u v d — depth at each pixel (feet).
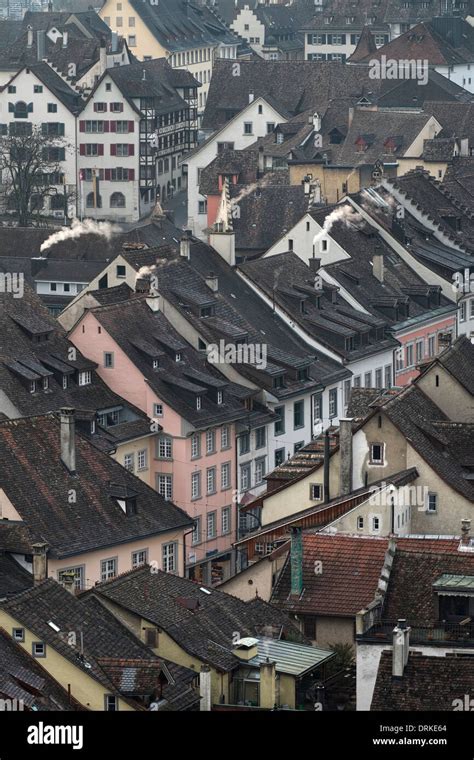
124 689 557.33
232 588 645.92
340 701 572.51
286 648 589.32
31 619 566.36
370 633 553.23
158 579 611.88
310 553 615.16
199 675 572.92
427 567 575.79
